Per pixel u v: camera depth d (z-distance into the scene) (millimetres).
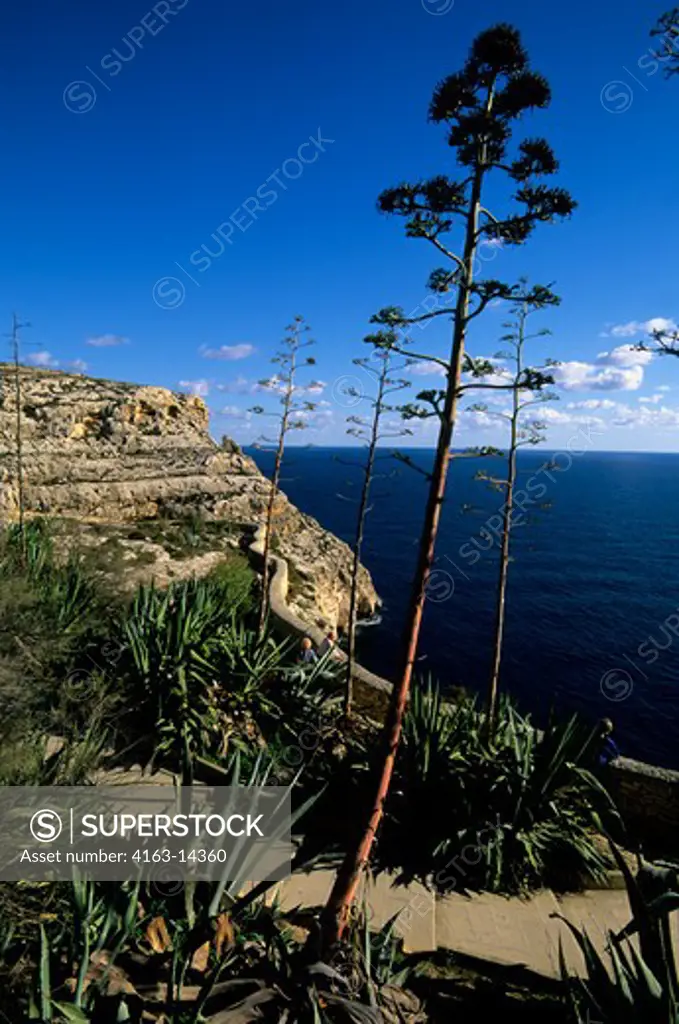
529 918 6656
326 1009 4090
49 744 6707
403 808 7605
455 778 7570
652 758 21391
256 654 10914
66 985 3951
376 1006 4234
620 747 22047
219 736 9312
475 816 7457
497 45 4559
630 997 4250
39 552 12758
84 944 3947
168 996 3855
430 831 7477
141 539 22141
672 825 8141
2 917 4352
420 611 4805
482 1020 5176
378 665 27203
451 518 75562
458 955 5926
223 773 8406
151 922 4512
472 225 4805
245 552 24062
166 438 30422
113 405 29656
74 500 24234
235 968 4469
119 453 27922
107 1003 3709
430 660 29062
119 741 8688
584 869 7363
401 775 7871
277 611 16891
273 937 4652
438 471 4742
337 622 26781
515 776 7520
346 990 4262
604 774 8438
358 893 6645
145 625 10656
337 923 4656
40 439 25953
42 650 7547
